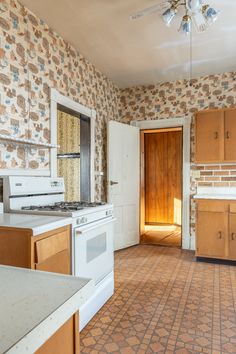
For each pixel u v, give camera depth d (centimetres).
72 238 193
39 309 56
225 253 343
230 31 283
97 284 225
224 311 222
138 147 455
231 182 392
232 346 177
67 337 70
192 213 417
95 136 384
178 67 380
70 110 327
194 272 315
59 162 419
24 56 246
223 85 402
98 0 235
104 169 413
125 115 465
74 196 411
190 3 210
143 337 187
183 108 426
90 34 292
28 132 251
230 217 341
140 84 448
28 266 153
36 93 261
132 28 279
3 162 223
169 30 282
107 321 207
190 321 207
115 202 409
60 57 298
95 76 382
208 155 375
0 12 220
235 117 361
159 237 502
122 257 376
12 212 212
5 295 63
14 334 48
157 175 642
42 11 253
